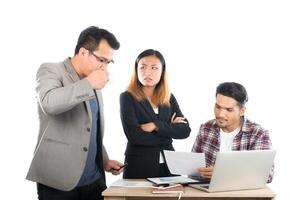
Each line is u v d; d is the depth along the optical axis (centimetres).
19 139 344
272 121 339
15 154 343
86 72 202
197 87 346
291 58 339
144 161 254
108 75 189
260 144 231
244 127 238
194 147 253
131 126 256
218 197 198
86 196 210
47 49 349
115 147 346
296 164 333
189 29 347
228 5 345
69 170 195
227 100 227
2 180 341
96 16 350
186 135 267
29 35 349
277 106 339
